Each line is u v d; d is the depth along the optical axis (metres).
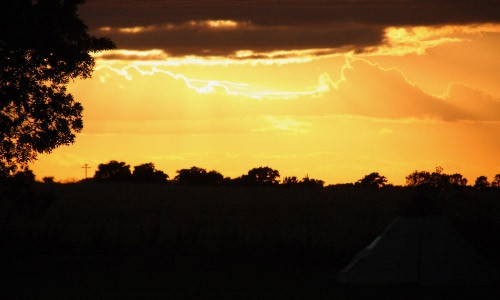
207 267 48.84
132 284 42.84
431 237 42.28
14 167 57.75
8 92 54.62
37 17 54.41
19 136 56.38
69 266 48.78
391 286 41.16
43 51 54.62
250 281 43.78
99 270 47.72
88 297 38.62
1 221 69.44
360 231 62.69
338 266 48.84
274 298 38.12
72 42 55.94
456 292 39.09
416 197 43.69
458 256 41.94
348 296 38.25
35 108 55.69
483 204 82.00
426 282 41.19
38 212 58.97
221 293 39.94
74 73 56.72
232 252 51.12
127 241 57.28
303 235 60.34
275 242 52.22
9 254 52.47
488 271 42.12
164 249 54.22
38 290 40.72
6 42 53.72
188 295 39.22
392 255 42.12
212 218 84.44
